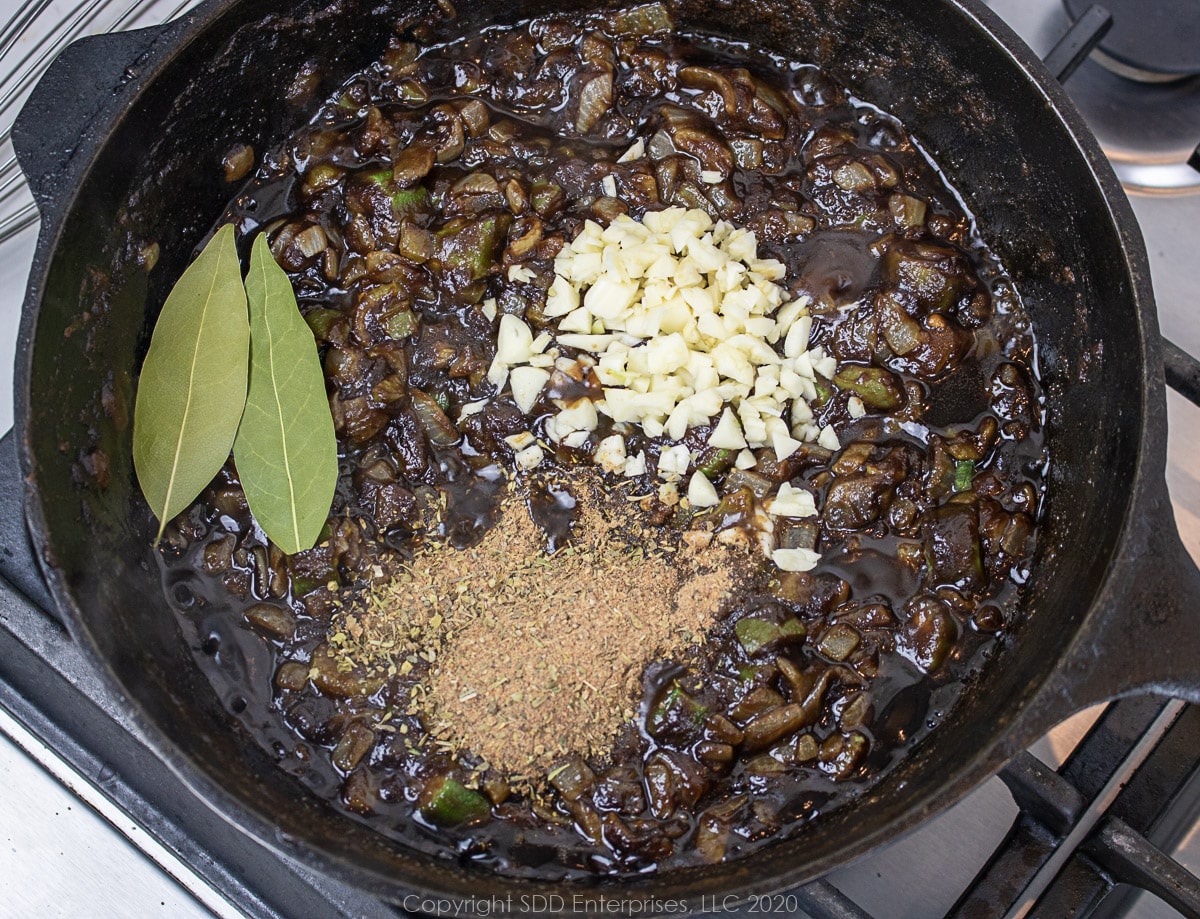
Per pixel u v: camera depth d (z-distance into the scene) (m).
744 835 0.31
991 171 0.36
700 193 0.36
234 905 0.30
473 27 0.38
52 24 0.41
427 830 0.31
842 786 0.31
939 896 0.33
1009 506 0.34
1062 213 0.33
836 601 0.33
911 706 0.32
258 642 0.32
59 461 0.29
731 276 0.35
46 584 0.31
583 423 0.34
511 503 0.33
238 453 0.32
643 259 0.35
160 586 0.32
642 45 0.38
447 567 0.32
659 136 0.37
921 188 0.37
